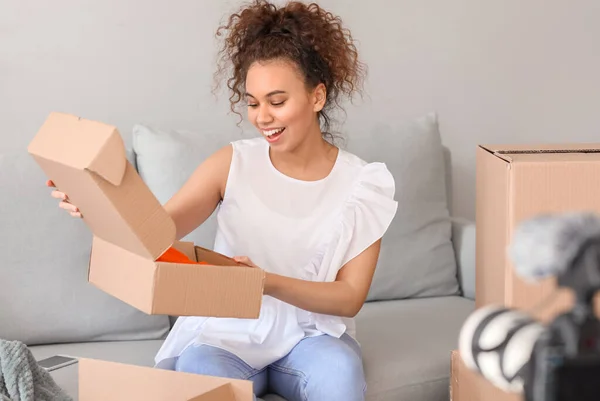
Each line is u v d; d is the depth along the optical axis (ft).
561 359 1.85
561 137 9.29
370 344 6.02
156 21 7.64
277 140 5.26
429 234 7.30
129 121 7.65
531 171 4.48
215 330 5.29
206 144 6.77
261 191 5.53
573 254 1.86
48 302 5.96
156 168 6.63
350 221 5.41
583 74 9.27
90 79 7.50
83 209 4.36
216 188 5.60
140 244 4.05
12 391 4.50
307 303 5.02
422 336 6.21
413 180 7.31
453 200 8.97
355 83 6.08
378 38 8.47
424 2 8.59
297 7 5.40
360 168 5.65
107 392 4.22
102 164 3.72
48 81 7.37
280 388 5.33
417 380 5.66
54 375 5.34
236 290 4.25
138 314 6.22
